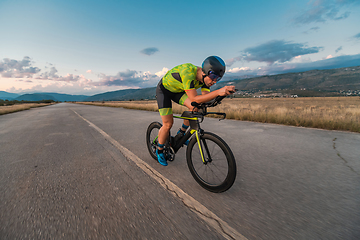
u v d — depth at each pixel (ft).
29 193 5.99
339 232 3.96
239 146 11.44
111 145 12.48
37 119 33.88
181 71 6.31
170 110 7.84
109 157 9.85
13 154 10.85
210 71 5.70
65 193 5.96
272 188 6.10
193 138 6.66
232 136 14.34
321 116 21.12
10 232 4.10
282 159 8.91
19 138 15.88
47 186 6.49
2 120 34.37
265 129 17.35
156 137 9.09
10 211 4.96
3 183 6.82
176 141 8.01
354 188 5.93
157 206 5.14
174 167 8.25
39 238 3.90
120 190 6.13
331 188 5.98
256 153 9.95
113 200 5.48
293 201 5.28
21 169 8.28
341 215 4.57
